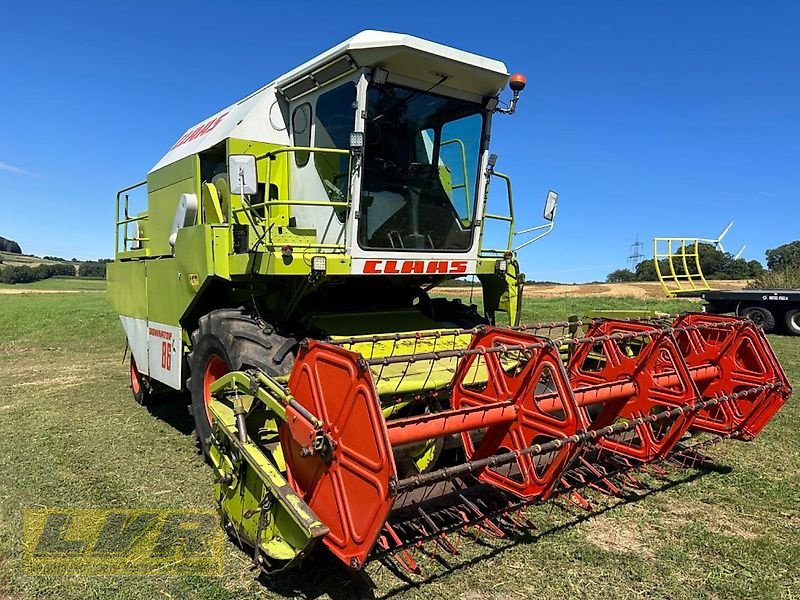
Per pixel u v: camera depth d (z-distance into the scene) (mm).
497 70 4641
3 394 8016
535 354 3562
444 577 3281
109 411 6953
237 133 5016
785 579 3309
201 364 4809
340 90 4605
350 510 2814
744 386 4863
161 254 6398
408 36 4176
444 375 4211
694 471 4848
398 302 5797
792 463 5047
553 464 3371
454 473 2924
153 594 3141
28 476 4785
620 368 4492
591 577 3305
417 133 4742
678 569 3393
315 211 4938
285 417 3170
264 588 3203
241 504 3420
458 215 5121
